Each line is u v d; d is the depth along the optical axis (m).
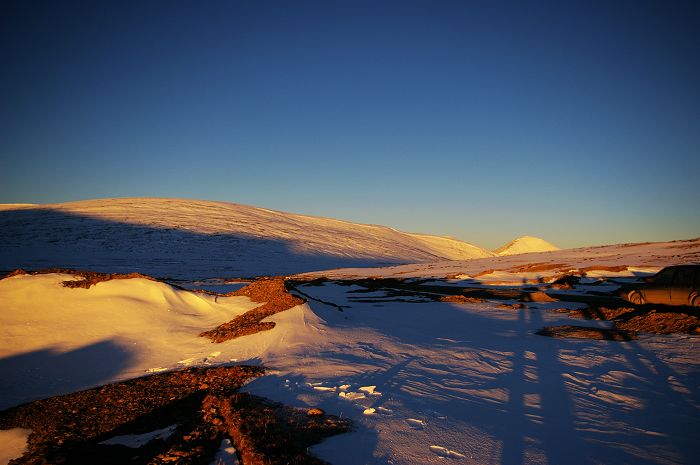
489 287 34.91
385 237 159.50
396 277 51.41
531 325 15.37
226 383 8.38
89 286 14.77
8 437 6.66
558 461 4.83
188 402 7.53
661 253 50.31
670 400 6.94
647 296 15.94
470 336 13.23
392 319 17.33
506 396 7.25
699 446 5.24
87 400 8.02
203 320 14.66
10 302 13.17
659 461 4.84
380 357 10.11
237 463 4.95
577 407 6.69
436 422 5.99
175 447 5.50
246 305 16.22
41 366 10.36
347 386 7.70
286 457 4.72
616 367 8.93
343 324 14.54
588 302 22.00
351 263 99.50
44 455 5.79
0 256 71.19
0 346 11.20
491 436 5.52
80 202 130.88
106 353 11.27
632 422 6.04
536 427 5.86
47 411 7.57
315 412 6.23
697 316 13.98
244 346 11.45
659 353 9.93
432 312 19.80
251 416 6.05
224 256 87.75
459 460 4.84
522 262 59.59
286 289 17.05
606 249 67.06
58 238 86.88
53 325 12.42
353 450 5.05
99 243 86.44
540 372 8.73
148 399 7.87
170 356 11.29
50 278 14.85
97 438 6.36
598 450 5.12
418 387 7.75
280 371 8.99
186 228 105.81
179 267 74.56
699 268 15.12
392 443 5.27
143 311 14.01
